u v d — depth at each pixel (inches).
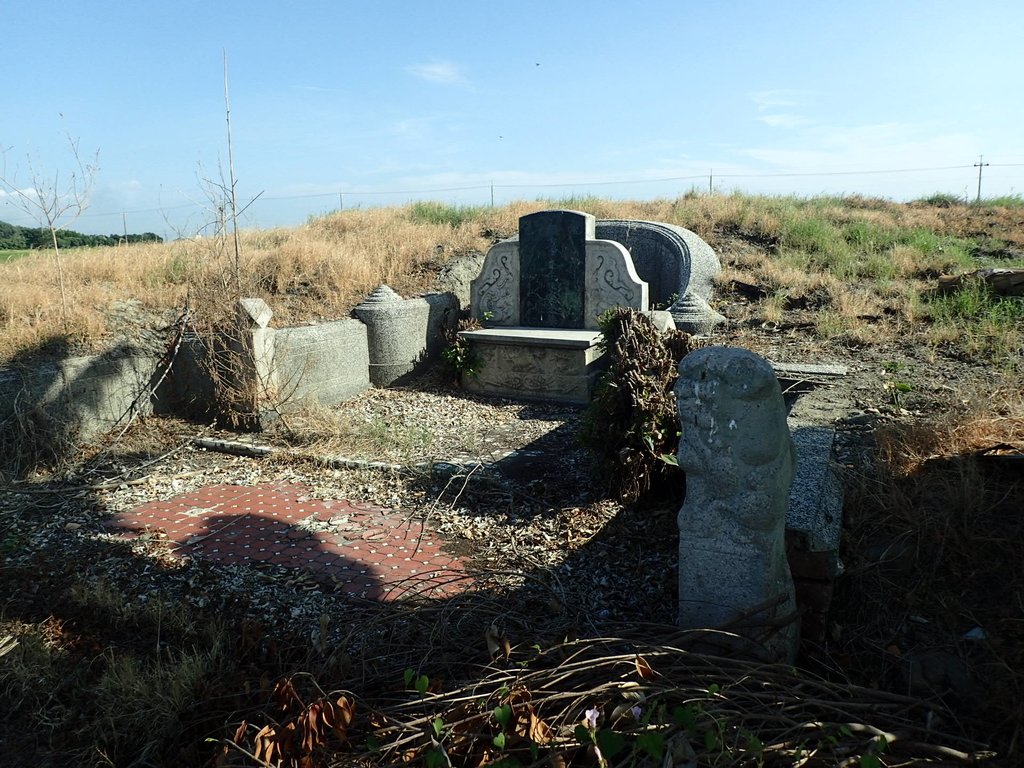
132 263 399.2
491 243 497.4
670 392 216.7
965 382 259.6
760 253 468.1
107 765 123.3
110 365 298.0
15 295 319.6
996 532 152.0
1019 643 127.1
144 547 201.6
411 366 382.3
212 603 171.8
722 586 127.0
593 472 234.2
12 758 127.7
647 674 113.7
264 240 498.6
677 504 208.7
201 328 312.7
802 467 168.1
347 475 256.2
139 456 280.8
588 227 374.6
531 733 100.7
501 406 346.9
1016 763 103.0
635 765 97.3
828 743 100.9
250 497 240.5
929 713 112.4
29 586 182.9
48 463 267.9
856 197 627.8
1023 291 341.4
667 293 431.8
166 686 136.7
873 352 315.3
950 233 509.4
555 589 167.3
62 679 146.0
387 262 452.1
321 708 109.7
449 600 161.5
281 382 315.3
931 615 138.5
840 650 136.3
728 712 104.2
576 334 361.4
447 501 229.1
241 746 117.3
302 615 163.3
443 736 105.3
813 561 136.6
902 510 161.3
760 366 118.9
